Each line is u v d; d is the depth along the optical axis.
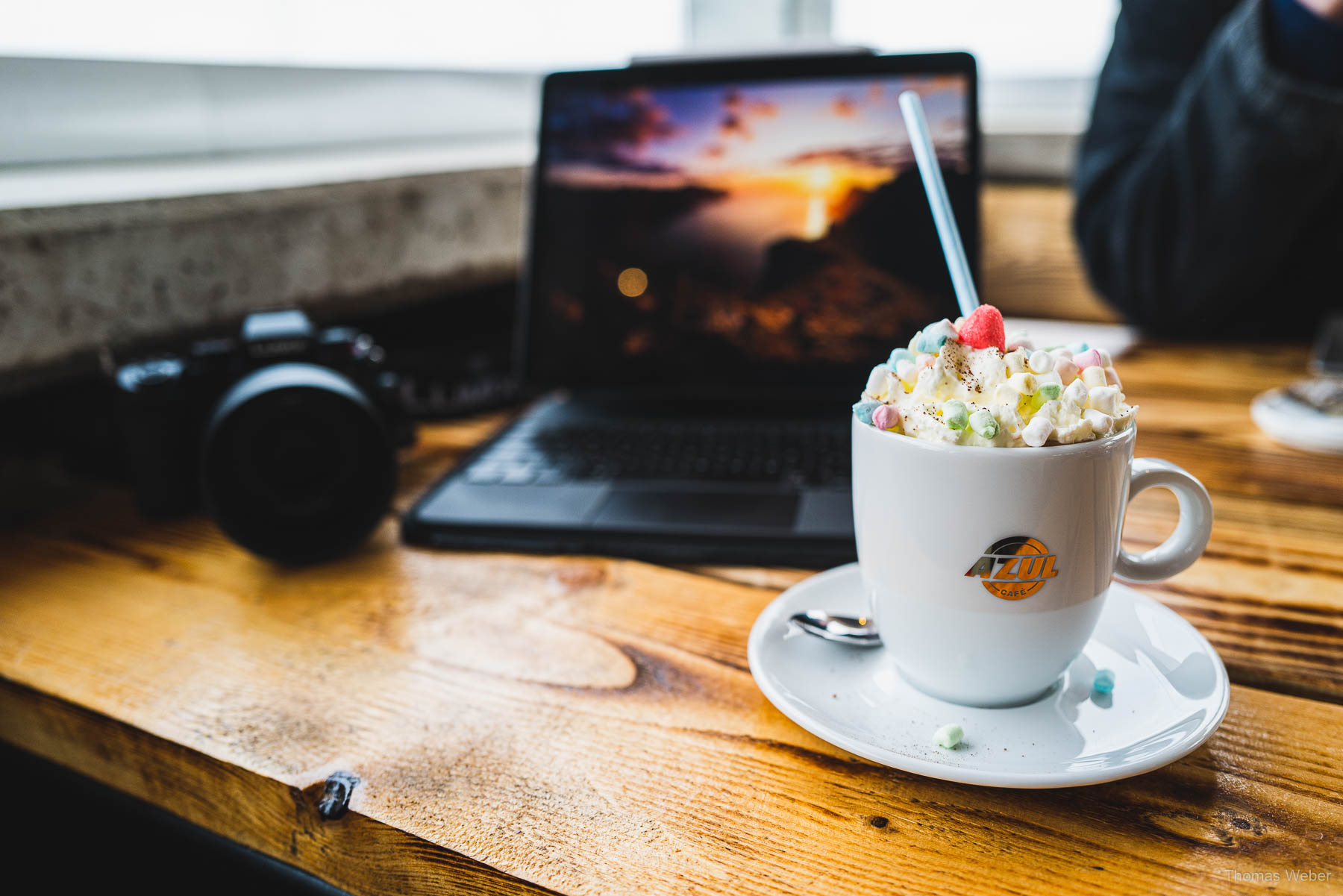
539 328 0.85
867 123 0.78
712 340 0.82
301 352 0.66
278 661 0.49
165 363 0.70
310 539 0.60
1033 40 1.66
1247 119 0.92
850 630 0.46
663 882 0.33
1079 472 0.36
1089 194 1.12
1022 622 0.38
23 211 0.67
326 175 0.93
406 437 0.80
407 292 1.03
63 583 0.59
